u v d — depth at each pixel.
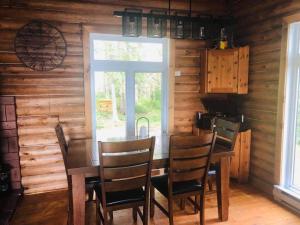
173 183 2.47
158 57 3.86
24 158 3.30
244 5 3.65
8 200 2.94
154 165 2.25
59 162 3.44
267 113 3.29
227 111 3.92
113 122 3.79
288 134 3.06
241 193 3.30
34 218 2.71
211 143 2.31
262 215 2.75
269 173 3.27
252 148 3.60
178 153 2.21
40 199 3.17
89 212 2.82
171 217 2.35
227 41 3.70
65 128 3.44
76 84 3.42
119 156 2.01
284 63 2.96
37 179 3.37
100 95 3.68
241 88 3.58
